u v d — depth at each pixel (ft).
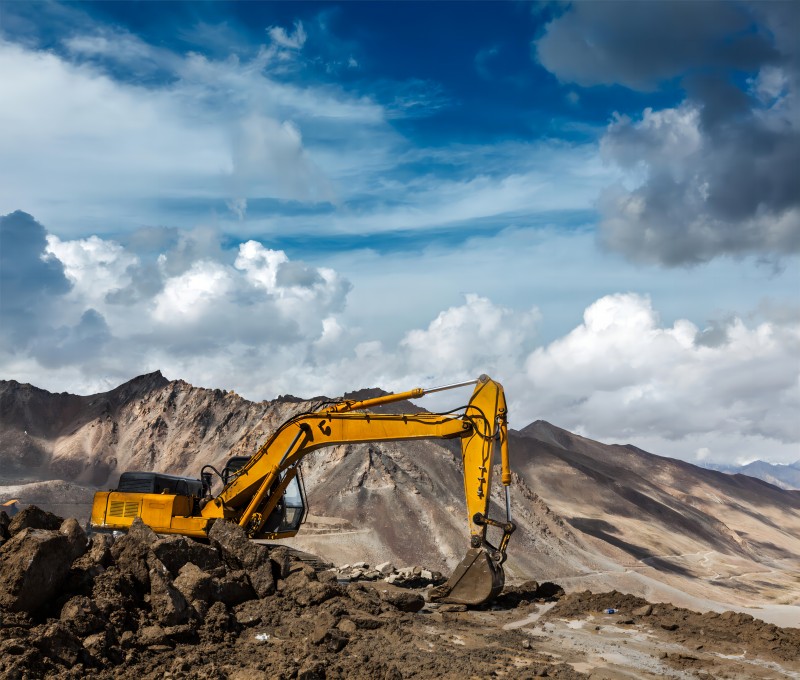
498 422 66.69
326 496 552.41
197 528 80.38
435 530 508.94
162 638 45.85
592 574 531.91
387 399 74.64
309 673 41.63
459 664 45.80
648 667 47.65
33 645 39.65
